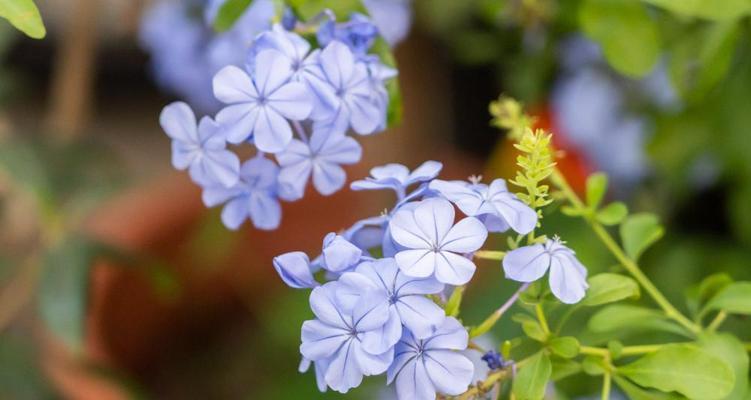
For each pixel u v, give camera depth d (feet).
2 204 2.93
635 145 3.03
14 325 2.97
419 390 1.86
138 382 3.16
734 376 1.98
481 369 2.08
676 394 2.02
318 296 1.86
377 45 2.16
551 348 1.99
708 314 2.61
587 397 2.52
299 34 2.15
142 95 4.58
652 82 2.92
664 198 3.01
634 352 2.04
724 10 2.19
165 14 2.82
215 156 1.99
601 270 2.72
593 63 3.02
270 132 1.95
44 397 2.72
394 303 1.84
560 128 3.15
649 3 2.30
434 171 1.94
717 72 2.34
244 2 2.19
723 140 2.69
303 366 1.93
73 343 2.58
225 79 1.95
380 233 1.97
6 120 3.10
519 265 1.89
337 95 1.99
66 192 2.74
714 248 2.95
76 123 3.03
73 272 2.62
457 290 1.90
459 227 1.86
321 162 2.02
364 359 1.84
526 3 2.68
